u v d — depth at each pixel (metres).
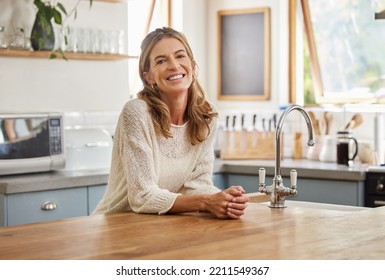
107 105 5.29
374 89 5.55
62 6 4.69
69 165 4.73
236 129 6.05
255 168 5.16
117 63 5.35
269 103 5.92
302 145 5.72
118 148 2.96
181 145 3.05
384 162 5.29
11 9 4.65
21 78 4.77
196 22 6.06
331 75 5.73
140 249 2.12
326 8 5.69
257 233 2.40
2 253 2.07
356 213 2.86
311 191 4.98
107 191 3.06
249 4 5.97
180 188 3.14
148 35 3.02
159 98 3.01
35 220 4.13
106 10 5.25
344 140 5.16
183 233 2.40
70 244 2.20
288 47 5.84
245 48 6.01
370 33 5.52
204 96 3.13
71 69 5.05
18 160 4.32
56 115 4.53
